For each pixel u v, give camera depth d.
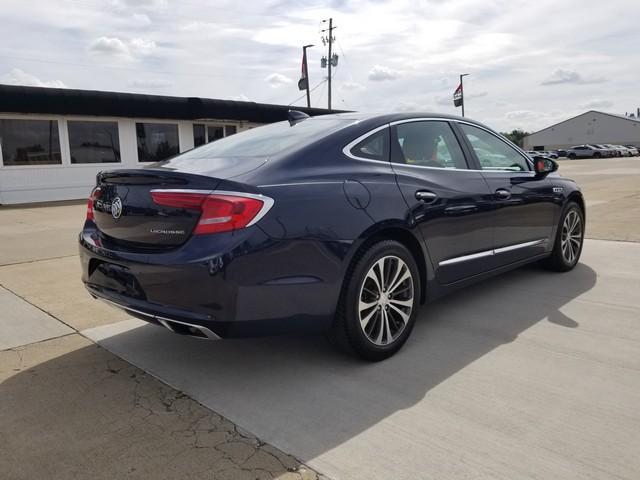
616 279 5.16
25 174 15.81
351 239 3.07
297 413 2.78
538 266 5.63
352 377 3.18
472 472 2.26
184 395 3.00
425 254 3.60
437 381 3.10
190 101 18.42
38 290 5.17
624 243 6.92
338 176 3.19
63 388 3.08
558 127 90.75
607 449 2.40
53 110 15.59
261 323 2.82
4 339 3.84
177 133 18.94
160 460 2.38
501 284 5.05
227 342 3.77
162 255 2.82
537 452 2.39
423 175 3.69
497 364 3.31
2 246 7.77
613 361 3.31
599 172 25.33
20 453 2.44
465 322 4.05
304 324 2.97
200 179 2.81
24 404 2.89
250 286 2.74
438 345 3.63
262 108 20.50
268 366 3.37
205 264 2.67
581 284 5.01
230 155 3.45
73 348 3.69
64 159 16.52
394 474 2.25
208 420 2.72
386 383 3.09
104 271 3.22
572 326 3.93
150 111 17.53
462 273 3.98
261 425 2.67
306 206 2.93
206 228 2.72
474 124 4.51
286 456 2.40
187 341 3.80
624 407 2.76
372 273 3.25
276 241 2.79
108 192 3.25
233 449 2.46
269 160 3.10
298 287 2.89
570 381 3.06
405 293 3.50
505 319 4.10
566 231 5.37
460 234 3.88
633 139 83.50
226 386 3.10
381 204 3.27
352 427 2.63
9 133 15.49
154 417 2.76
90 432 2.62
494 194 4.21
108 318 4.30
